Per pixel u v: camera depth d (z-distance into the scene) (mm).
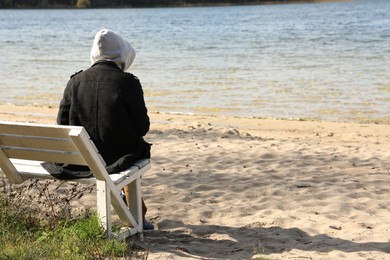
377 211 10883
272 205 11219
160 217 10508
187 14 174375
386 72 40625
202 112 27344
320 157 15617
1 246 7941
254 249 8766
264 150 16656
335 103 29141
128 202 9148
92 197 11273
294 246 8992
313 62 47844
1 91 34406
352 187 12523
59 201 10414
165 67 45688
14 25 124000
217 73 41594
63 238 8383
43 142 8391
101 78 8812
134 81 8844
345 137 20672
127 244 8469
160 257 8250
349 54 54000
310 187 12469
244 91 33188
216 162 14953
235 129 21469
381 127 22828
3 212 9117
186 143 17938
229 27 105125
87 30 104062
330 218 10438
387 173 13789
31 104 29875
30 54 58875
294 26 103562
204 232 9750
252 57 52875
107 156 8875
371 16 134125
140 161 9000
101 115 8742
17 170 8992
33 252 7742
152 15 172000
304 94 31859
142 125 8938
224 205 11273
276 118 25312
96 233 8414
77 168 8734
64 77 40938
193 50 61125
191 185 12633
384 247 8898
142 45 68625
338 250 8750
